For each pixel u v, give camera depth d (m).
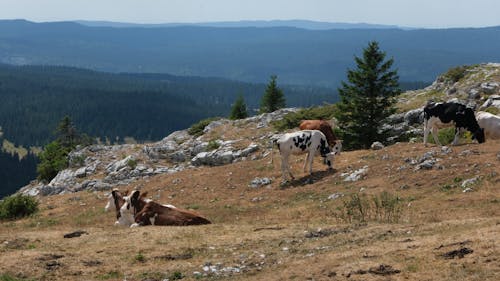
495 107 42.78
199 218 19.77
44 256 15.07
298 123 53.66
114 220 27.62
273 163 35.94
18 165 199.88
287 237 16.59
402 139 43.69
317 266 12.89
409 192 23.83
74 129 92.75
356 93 42.53
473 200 20.75
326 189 27.61
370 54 41.91
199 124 62.47
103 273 13.93
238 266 14.19
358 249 13.90
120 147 61.41
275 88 84.06
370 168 28.53
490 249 12.20
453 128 35.34
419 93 56.34
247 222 20.98
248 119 59.94
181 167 49.00
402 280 11.42
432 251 12.77
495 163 24.20
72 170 57.59
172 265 14.42
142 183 40.59
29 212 35.50
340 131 44.22
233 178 35.03
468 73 54.25
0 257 15.12
